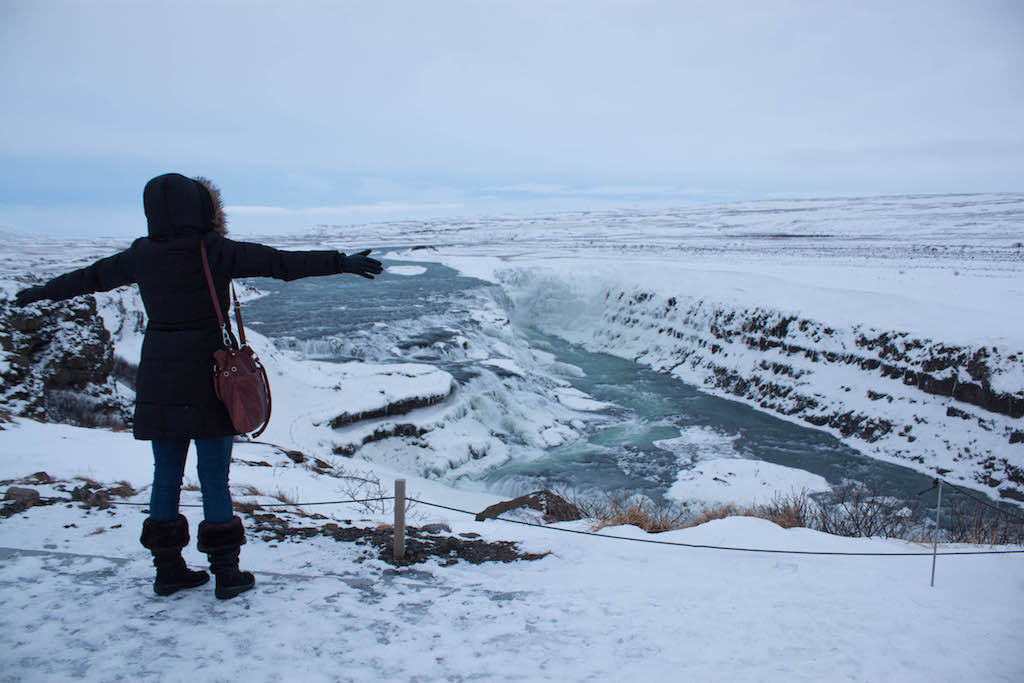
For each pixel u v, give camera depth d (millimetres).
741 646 3518
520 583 4332
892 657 3455
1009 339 24234
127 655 2992
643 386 35625
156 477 3545
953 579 4852
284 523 5320
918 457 24078
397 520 4539
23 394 12180
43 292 3529
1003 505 20125
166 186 3377
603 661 3244
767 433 27688
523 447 25484
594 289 51750
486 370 30172
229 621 3379
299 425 20844
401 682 2918
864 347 29453
